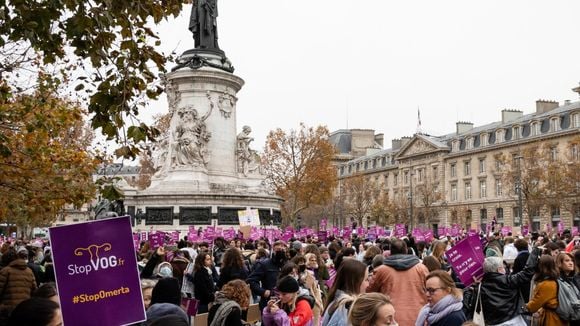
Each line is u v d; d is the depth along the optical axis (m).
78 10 11.16
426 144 134.38
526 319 13.71
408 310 10.16
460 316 8.12
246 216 33.69
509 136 113.50
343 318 8.30
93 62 11.32
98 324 6.77
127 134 11.50
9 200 16.72
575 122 99.25
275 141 90.12
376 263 13.17
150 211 39.09
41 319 5.36
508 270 18.55
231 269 14.35
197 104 41.81
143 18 11.66
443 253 15.59
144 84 12.01
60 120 15.62
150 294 9.46
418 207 124.94
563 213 98.56
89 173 17.72
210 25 44.09
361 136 178.75
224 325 9.05
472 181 121.44
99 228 6.93
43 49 12.20
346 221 144.75
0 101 14.67
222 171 41.88
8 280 12.64
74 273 6.76
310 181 88.25
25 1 11.34
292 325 9.72
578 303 10.73
